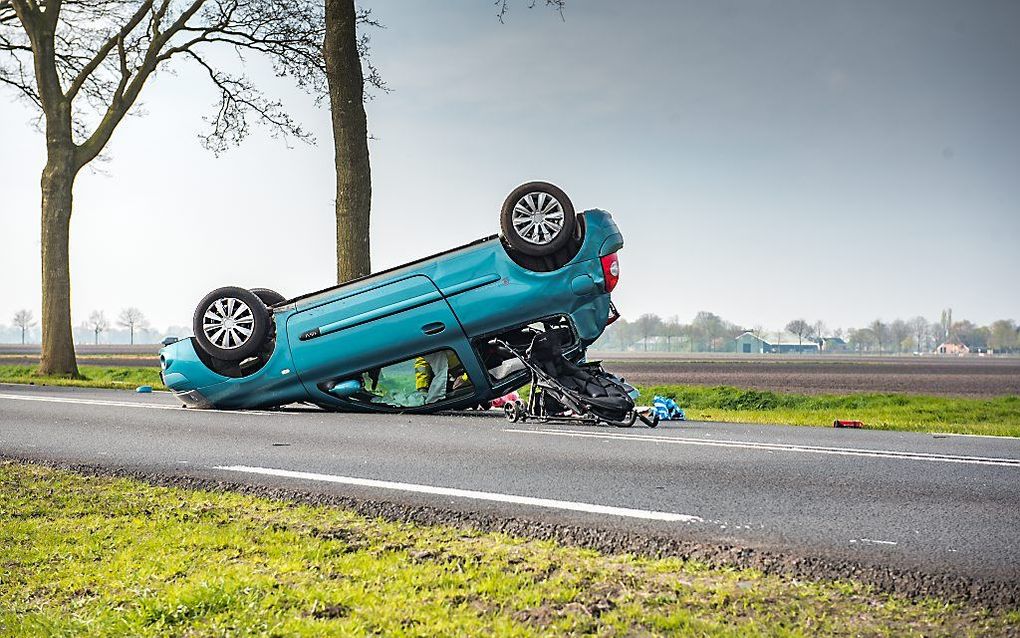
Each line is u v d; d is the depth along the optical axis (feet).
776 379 167.43
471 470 23.06
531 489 20.40
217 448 27.48
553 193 34.96
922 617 11.73
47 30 84.53
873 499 19.24
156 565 14.33
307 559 14.57
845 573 13.83
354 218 53.36
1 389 58.08
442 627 11.36
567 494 19.81
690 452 26.17
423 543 15.51
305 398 39.40
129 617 11.78
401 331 37.09
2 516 17.87
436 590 12.84
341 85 53.67
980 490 20.21
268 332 39.04
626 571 13.79
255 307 38.93
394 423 34.50
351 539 15.92
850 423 41.24
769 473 22.45
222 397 40.19
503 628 11.31
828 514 17.79
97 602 12.71
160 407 42.11
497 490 20.30
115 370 102.58
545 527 16.79
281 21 87.71
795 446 27.66
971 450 27.07
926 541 15.65
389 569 13.89
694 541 15.69
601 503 18.84
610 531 16.43
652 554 15.17
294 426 33.50
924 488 20.43
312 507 18.75
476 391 37.42
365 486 20.84
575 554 14.80
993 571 13.82
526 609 12.01
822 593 12.69
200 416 37.47
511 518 17.46
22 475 22.63
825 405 67.67
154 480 22.17
